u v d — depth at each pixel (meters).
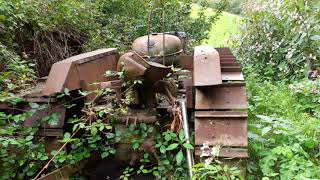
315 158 3.01
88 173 3.22
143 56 3.43
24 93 3.23
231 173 2.51
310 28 5.69
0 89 3.33
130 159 3.22
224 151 2.66
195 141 2.72
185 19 7.86
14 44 4.57
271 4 6.65
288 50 5.89
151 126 3.04
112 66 3.87
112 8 8.07
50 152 2.93
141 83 2.88
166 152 3.00
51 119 2.87
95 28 6.44
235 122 2.73
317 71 5.43
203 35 8.02
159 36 3.60
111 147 3.16
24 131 2.86
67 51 5.59
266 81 5.54
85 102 3.15
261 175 2.88
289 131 3.24
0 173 2.79
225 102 2.83
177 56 3.53
